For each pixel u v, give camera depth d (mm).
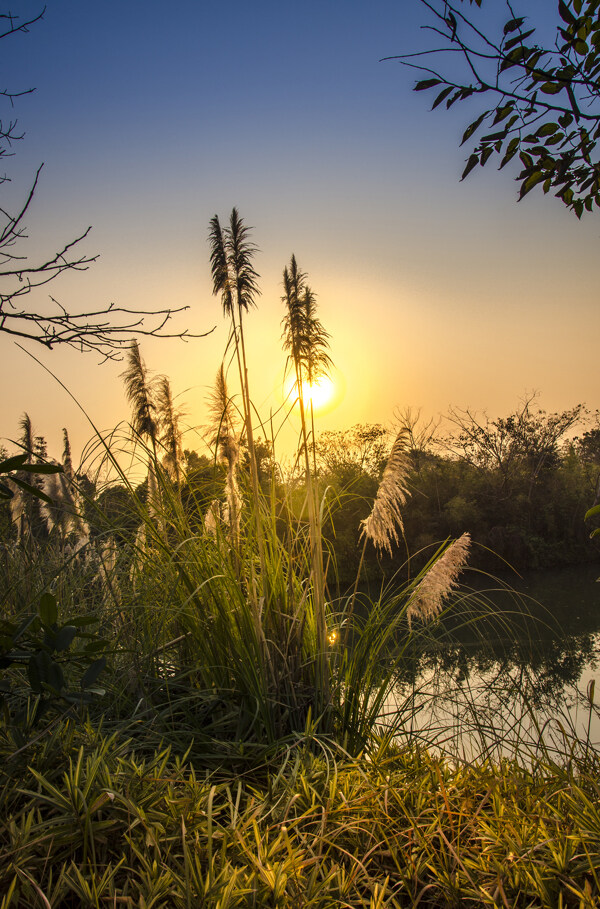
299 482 4668
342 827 2316
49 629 2541
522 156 2832
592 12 2396
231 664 3715
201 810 2338
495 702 3822
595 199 2967
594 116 2596
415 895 2096
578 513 43000
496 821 2422
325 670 3754
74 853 2061
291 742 3305
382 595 4234
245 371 4156
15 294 2609
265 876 1937
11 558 4461
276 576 4004
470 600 4480
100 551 4285
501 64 2527
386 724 3809
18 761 2535
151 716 3473
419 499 37969
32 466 2127
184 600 3830
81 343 2730
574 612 24500
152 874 1925
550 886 2021
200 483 4633
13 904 1778
